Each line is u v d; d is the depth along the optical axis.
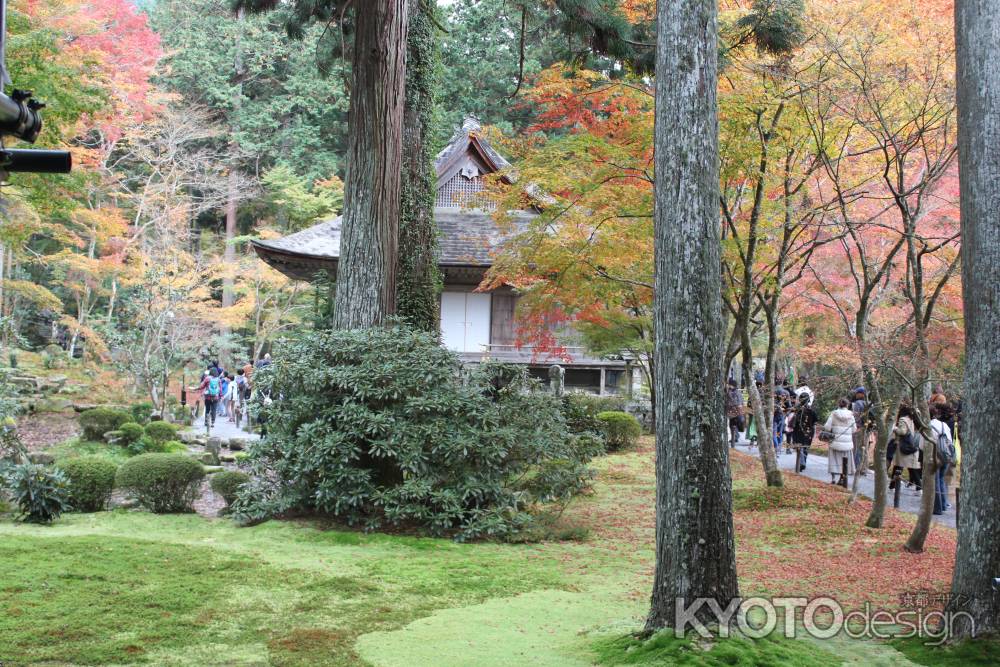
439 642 6.00
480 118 30.56
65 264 27.28
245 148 33.47
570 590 7.80
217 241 35.06
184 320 24.55
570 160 10.98
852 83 10.16
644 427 20.08
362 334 10.73
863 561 8.81
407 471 10.12
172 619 6.35
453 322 22.88
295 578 7.70
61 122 13.91
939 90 9.89
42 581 7.11
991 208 5.99
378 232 11.46
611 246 11.88
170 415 22.20
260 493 10.55
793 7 9.95
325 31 14.54
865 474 15.88
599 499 12.51
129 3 26.58
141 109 26.38
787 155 11.08
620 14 11.06
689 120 5.60
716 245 5.62
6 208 15.53
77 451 17.30
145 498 10.87
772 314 12.42
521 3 12.23
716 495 5.49
